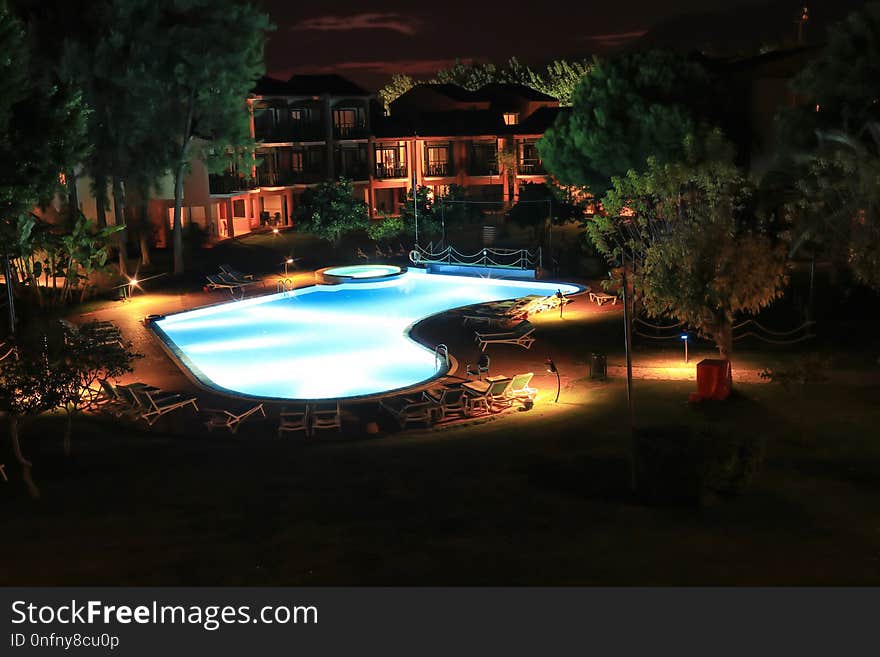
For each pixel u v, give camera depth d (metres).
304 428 20.50
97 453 18.62
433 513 13.30
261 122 59.84
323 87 62.44
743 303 20.56
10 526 13.38
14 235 31.31
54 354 16.25
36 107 30.03
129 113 41.00
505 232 55.78
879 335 27.12
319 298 40.66
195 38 41.75
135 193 45.19
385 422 20.98
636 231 24.53
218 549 11.66
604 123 40.50
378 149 66.06
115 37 39.62
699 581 9.66
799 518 12.38
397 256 50.69
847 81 32.50
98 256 38.41
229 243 53.53
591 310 34.00
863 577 9.70
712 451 12.98
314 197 50.12
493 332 30.41
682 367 24.77
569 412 20.80
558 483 14.98
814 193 26.12
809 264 39.06
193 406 22.66
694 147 24.48
